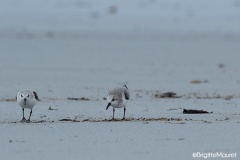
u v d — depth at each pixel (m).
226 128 17.31
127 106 24.25
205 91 31.47
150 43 70.12
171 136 15.82
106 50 60.25
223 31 97.94
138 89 32.12
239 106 24.38
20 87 32.03
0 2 147.25
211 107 23.97
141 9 148.88
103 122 18.75
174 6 154.88
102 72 41.00
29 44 64.69
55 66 44.50
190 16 133.50
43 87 32.16
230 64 48.78
